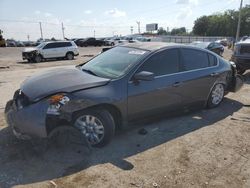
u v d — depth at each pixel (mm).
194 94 6148
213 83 6617
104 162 4262
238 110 6879
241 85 7633
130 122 5125
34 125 4172
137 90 5016
